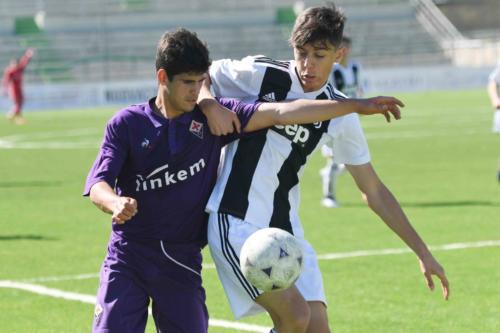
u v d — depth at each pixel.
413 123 93.31
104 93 130.50
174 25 153.00
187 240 16.14
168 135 15.72
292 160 16.59
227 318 23.98
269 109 16.14
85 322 23.78
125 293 15.67
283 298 15.61
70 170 60.31
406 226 17.19
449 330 22.70
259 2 161.25
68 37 145.88
